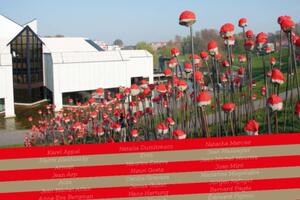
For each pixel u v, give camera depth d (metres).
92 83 49.72
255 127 7.45
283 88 20.28
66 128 20.34
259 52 8.59
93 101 16.38
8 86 45.16
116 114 14.65
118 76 51.38
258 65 27.62
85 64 49.09
